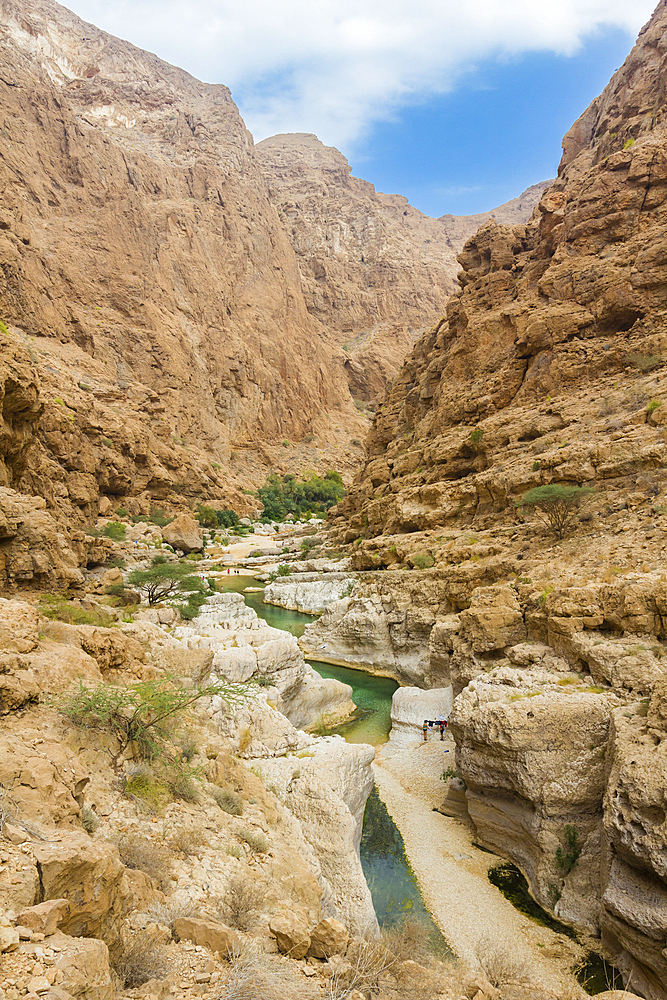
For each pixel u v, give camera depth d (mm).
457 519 44719
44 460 31922
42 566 17984
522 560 29766
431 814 18125
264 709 16641
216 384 143750
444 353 63781
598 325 43906
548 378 44938
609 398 38438
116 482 75625
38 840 6031
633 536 25703
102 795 8609
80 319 110562
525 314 49750
